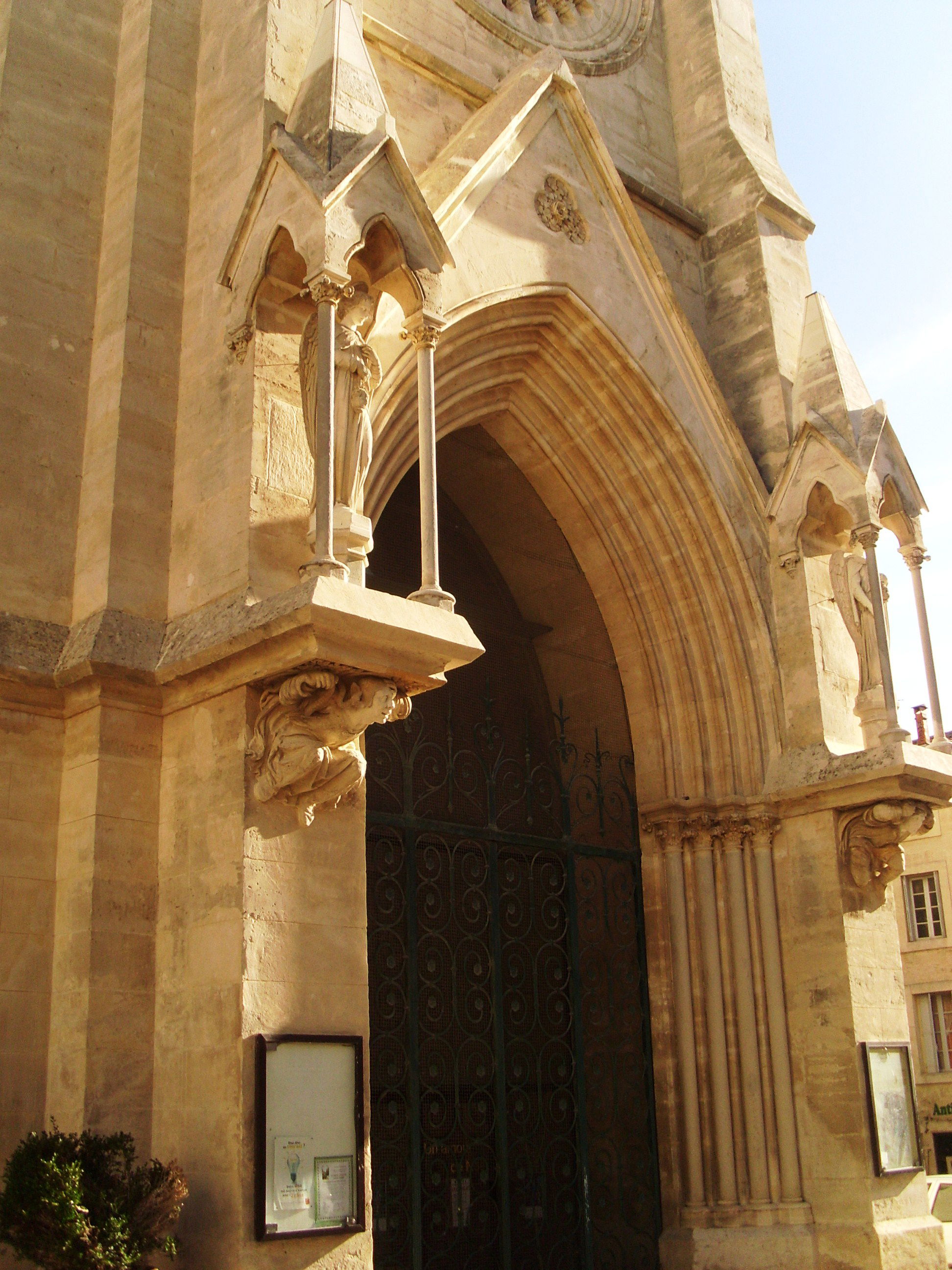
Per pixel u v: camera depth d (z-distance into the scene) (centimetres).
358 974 947
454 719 1509
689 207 1770
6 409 1083
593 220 1467
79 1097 916
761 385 1628
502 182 1360
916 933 3547
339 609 877
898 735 1378
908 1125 1359
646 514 1507
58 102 1192
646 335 1491
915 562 1495
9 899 978
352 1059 928
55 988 973
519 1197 1335
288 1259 853
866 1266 1273
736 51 1839
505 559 1631
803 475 1509
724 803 1451
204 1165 873
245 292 1034
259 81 1131
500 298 1316
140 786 1003
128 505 1062
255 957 896
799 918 1408
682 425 1494
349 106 1034
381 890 1239
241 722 945
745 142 1755
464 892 1341
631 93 1759
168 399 1115
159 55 1206
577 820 1519
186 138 1202
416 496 1552
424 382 1015
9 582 1048
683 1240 1322
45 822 1009
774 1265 1290
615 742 1541
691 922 1430
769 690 1482
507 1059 1388
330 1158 893
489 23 1544
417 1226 1152
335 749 945
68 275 1154
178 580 1053
